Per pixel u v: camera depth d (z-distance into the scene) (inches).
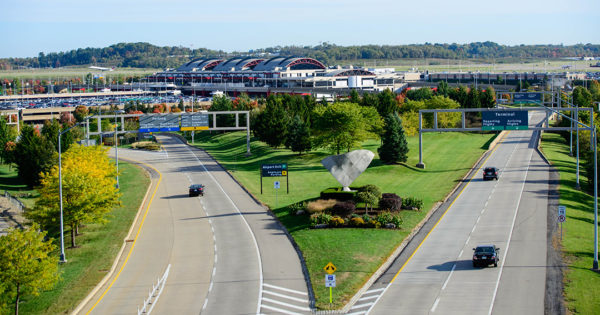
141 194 3718.0
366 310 1718.8
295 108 6461.6
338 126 4729.3
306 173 4311.0
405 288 1884.8
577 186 3499.0
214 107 7490.2
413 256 2222.0
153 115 4877.0
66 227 2933.1
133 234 2751.0
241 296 1886.1
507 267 2048.5
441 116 6186.0
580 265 2048.5
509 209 2908.5
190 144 6761.8
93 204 2632.9
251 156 5383.9
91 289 1999.3
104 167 3641.7
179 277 2108.8
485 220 2714.1
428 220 2768.2
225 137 6909.5
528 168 4097.0
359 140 4808.1
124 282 2082.9
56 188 2578.7
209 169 4766.2
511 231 2509.8
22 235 1918.1
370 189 2940.5
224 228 2795.3
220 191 3759.8
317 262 2186.3
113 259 2343.8
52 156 4478.3
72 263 2320.4
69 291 1988.2
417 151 5044.3
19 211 3722.9
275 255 2331.4
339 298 1819.6
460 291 1833.2
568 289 1811.0
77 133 6584.6
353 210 2787.9
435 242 2393.0
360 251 2274.9
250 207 3230.8
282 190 3671.3
